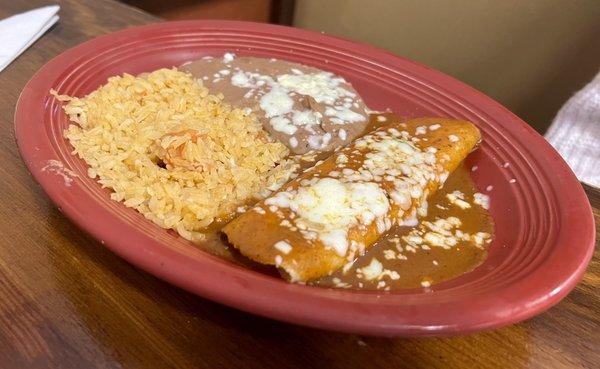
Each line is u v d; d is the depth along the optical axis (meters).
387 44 0.53
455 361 0.16
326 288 0.17
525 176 0.23
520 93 0.46
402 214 0.21
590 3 0.39
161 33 0.30
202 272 0.15
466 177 0.25
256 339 0.16
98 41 0.28
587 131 0.32
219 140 0.24
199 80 0.28
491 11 0.45
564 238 0.19
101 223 0.17
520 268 0.18
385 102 0.29
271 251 0.18
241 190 0.22
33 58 0.30
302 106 0.27
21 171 0.21
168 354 0.16
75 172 0.19
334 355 0.16
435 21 0.49
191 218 0.20
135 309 0.17
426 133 0.25
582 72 0.41
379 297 0.16
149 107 0.25
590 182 0.32
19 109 0.21
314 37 0.32
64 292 0.17
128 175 0.21
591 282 0.20
